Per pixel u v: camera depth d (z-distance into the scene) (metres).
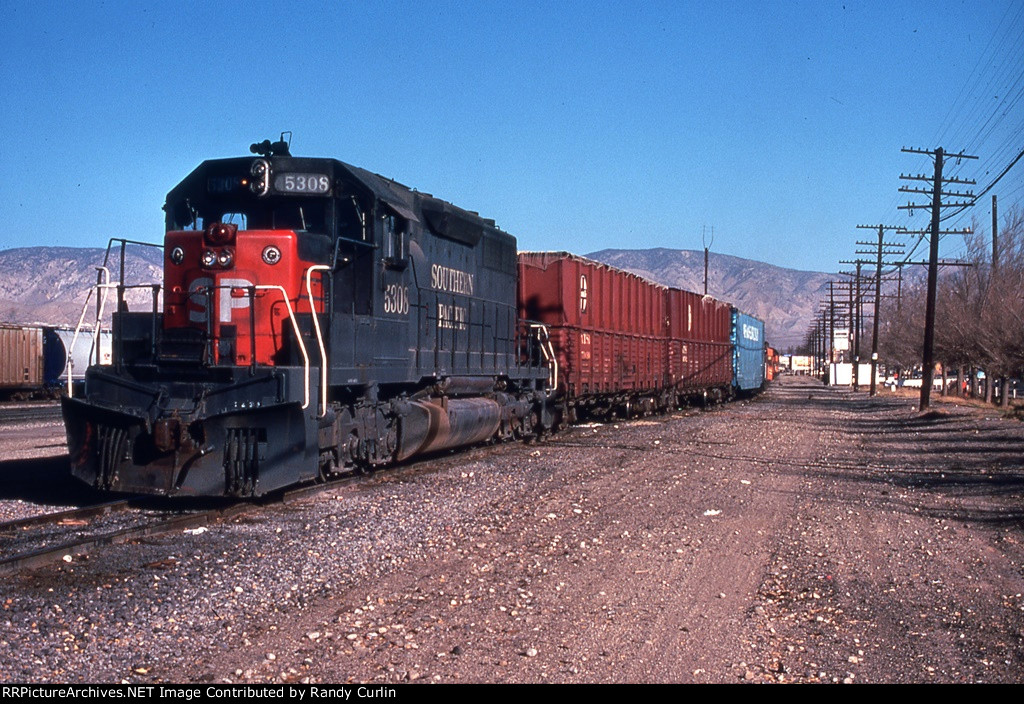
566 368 23.14
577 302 24.05
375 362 13.03
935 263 39.00
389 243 13.50
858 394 68.62
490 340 18.50
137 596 6.95
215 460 10.58
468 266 17.28
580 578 8.09
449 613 6.90
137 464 10.79
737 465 17.66
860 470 17.72
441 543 9.31
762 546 9.81
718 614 7.18
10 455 17.02
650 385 31.34
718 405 43.91
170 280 11.55
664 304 33.47
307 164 11.79
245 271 11.19
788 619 7.11
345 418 12.55
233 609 6.80
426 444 15.33
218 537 9.20
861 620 7.12
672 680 5.65
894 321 75.50
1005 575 8.72
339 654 5.93
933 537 10.61
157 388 10.66
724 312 44.16
